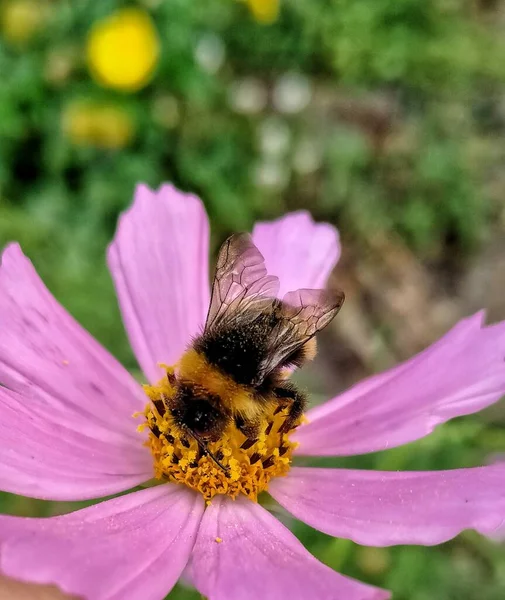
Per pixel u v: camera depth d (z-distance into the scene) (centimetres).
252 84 13
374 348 10
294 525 6
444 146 13
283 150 12
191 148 11
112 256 5
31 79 11
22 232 9
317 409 5
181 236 5
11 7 11
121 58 11
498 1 15
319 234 5
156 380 5
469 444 6
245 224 11
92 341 5
